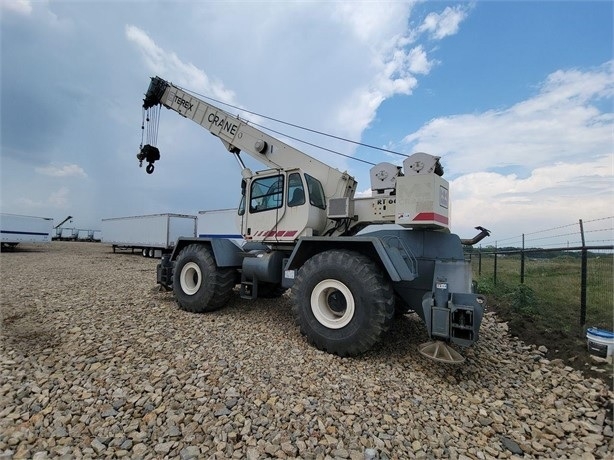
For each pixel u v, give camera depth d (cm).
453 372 309
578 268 848
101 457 179
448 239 370
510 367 333
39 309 464
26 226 1888
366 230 415
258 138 542
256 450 186
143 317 436
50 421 208
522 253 604
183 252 507
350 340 324
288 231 449
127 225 1870
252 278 469
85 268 1085
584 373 313
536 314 495
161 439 193
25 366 277
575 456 199
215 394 242
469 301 298
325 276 348
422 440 207
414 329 434
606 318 459
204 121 606
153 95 663
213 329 399
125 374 268
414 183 349
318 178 484
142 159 682
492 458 195
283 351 338
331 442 196
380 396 256
